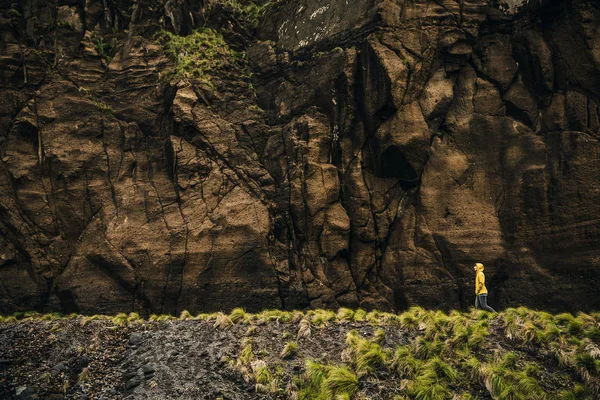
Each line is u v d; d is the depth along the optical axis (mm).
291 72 22516
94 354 13133
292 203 20109
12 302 19641
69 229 20484
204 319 14711
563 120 18141
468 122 19547
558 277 16984
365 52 20172
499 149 19031
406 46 19859
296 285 19266
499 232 18297
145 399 11055
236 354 12336
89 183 20953
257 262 19453
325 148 20672
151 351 12812
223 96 22406
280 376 11469
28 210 20484
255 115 22391
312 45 22141
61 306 19828
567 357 11273
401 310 18578
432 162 19484
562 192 17469
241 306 19031
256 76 23516
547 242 17438
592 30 18188
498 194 18688
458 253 18281
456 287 18031
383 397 10672
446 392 10656
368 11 20547
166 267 19562
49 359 13062
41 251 20156
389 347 12219
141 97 22188
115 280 19719
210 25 24188
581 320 13008
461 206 18812
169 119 21734
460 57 20125
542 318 13078
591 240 16688
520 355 11656
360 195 19859
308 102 21422
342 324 13805
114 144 21609
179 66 22172
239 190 20547
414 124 19234
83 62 22531
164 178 21203
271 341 12953
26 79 21750
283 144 21172
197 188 20625
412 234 19125
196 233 19812
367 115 19922
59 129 21328
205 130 21266
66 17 22906
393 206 19781
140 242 19922
